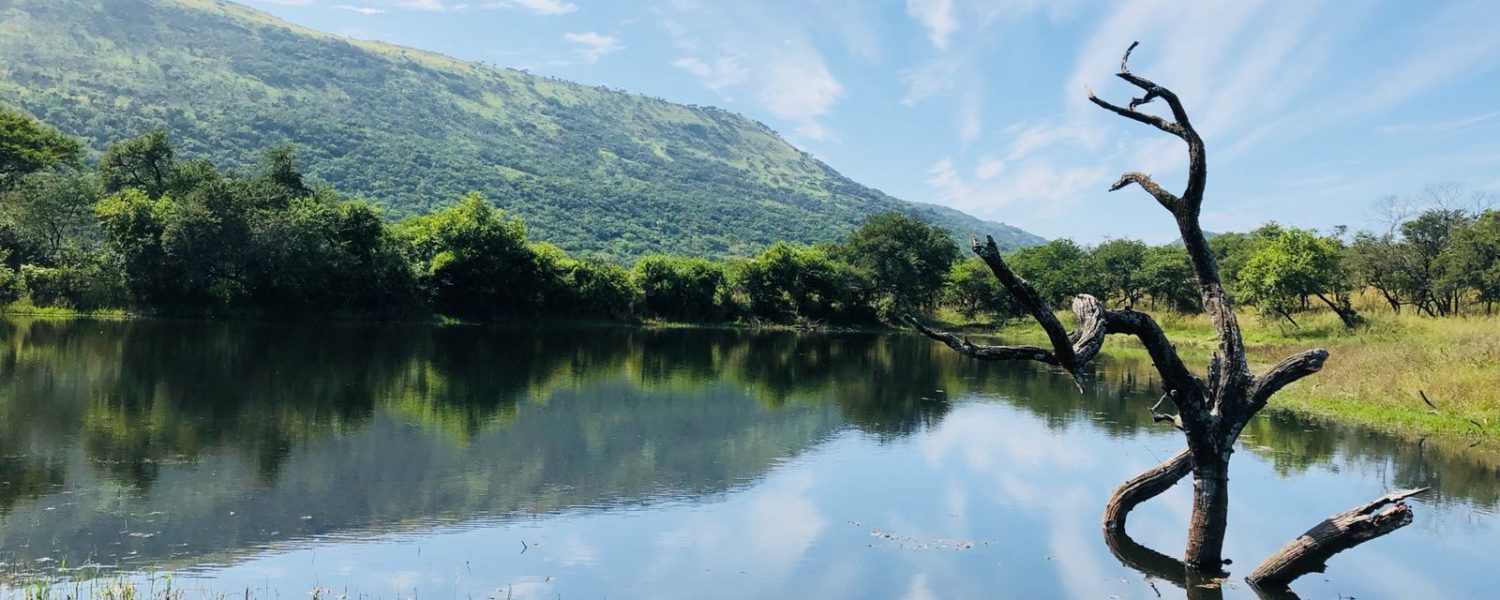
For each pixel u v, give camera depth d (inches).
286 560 430.3
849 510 557.3
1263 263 2102.6
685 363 1515.7
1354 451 755.4
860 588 417.1
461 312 2475.4
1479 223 1983.3
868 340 2509.8
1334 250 2068.2
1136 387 1264.8
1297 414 960.9
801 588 415.2
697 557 457.1
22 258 2004.2
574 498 566.9
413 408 877.8
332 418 801.6
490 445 716.7
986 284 3491.6
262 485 563.5
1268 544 496.4
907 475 659.4
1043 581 431.5
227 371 1083.3
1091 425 901.2
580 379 1197.1
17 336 1375.5
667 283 2942.9
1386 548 493.4
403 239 2427.4
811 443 780.6
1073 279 3336.6
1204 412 432.8
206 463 612.7
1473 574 451.5
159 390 911.0
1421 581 440.5
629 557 453.1
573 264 2728.8
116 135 5812.0
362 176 6515.8
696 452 724.7
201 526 475.8
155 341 1401.3
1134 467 697.6
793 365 1561.3
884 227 3565.5
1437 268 1952.5
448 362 1331.2
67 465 591.5
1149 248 3452.3
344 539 465.4
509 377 1179.3
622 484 608.4
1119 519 515.5
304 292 2068.2
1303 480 651.5
